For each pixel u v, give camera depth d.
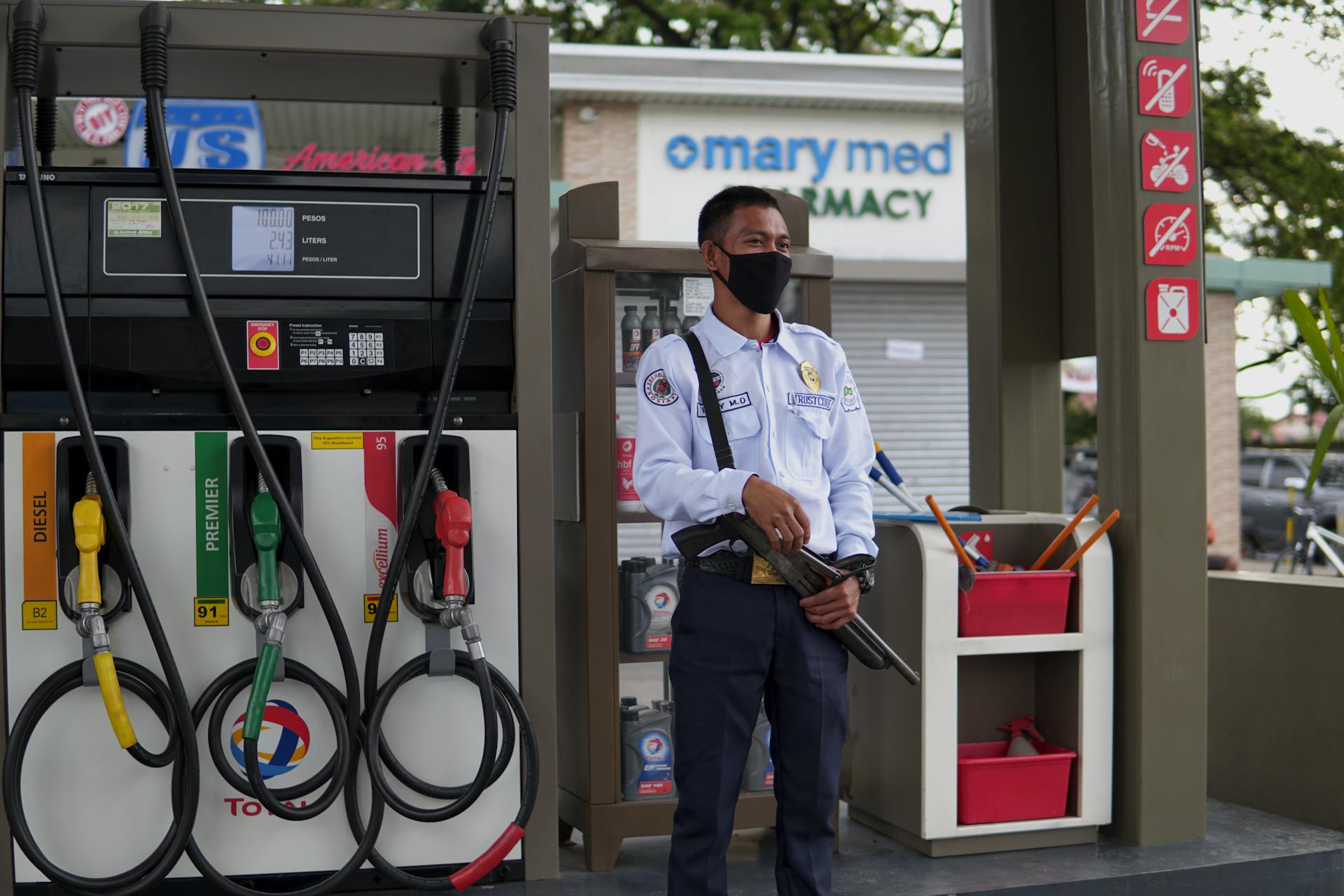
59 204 2.53
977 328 3.87
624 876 2.81
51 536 2.47
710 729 2.17
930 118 10.90
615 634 2.95
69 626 2.48
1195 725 3.11
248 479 2.55
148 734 2.51
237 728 2.54
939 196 10.96
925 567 2.91
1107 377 3.19
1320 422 14.77
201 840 2.53
